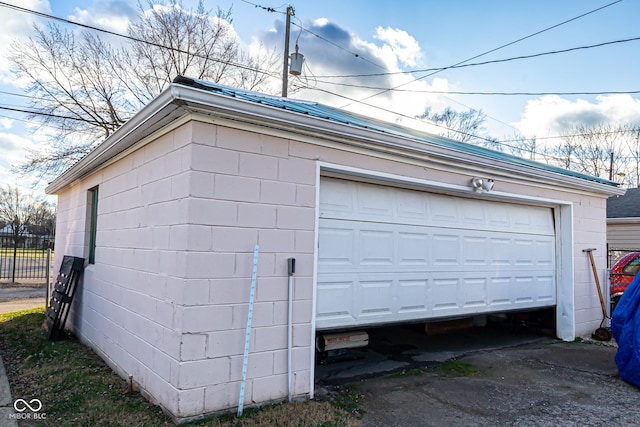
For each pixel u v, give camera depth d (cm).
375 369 505
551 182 658
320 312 437
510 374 489
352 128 409
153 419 327
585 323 712
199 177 336
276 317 372
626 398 415
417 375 482
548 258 704
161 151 389
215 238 341
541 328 725
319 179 421
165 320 352
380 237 492
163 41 1720
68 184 746
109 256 512
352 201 471
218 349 338
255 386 356
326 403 376
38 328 696
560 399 410
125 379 429
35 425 318
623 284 760
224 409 338
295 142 394
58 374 448
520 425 348
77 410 347
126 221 464
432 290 541
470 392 426
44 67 1495
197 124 338
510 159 648
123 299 454
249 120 356
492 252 621
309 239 397
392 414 365
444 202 568
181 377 321
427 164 506
